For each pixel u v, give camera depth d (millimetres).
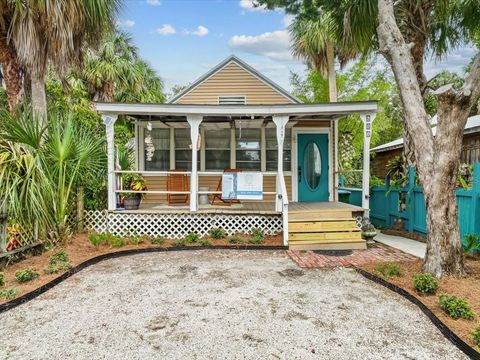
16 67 6949
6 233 5230
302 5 7773
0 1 6176
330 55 14562
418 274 4410
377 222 9562
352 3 6961
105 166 8070
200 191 8328
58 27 6332
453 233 4453
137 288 4469
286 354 2830
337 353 2850
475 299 3756
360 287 4504
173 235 7555
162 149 9906
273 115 7492
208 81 10250
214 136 9930
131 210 7617
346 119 15680
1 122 5672
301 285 4586
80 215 7285
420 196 7383
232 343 3010
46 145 6215
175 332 3219
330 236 6840
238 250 6645
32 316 3590
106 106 7277
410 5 7457
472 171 6113
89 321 3463
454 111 4273
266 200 9820
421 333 3205
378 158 17453
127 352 2859
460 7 7508
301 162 9812
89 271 5254
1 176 5098
